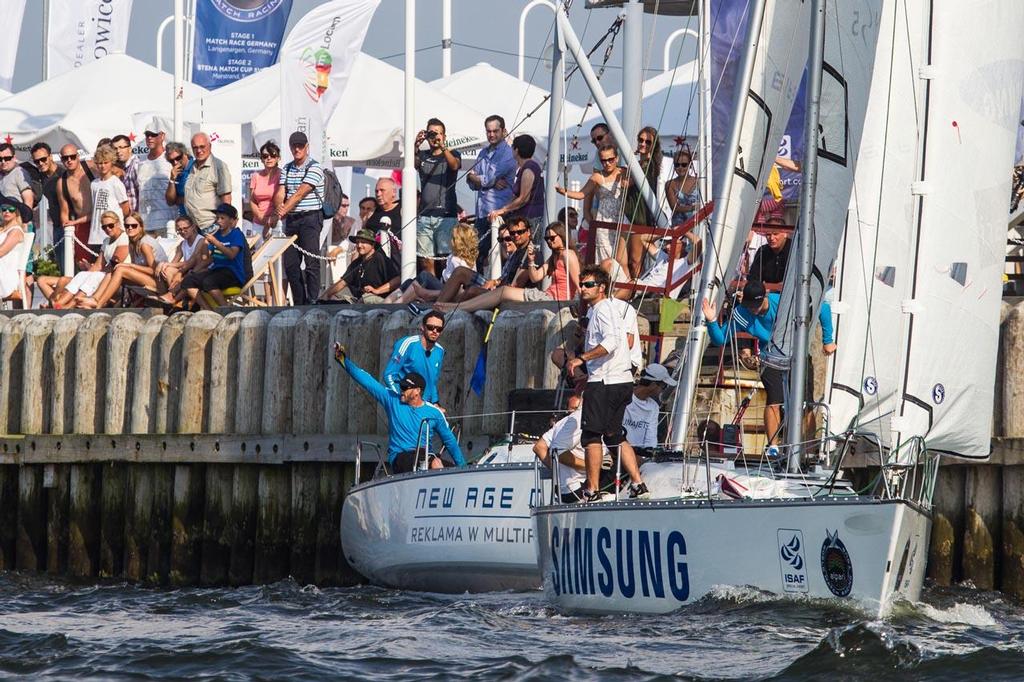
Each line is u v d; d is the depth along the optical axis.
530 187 69.62
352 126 83.25
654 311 62.03
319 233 72.81
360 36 75.38
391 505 56.75
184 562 68.38
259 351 67.25
